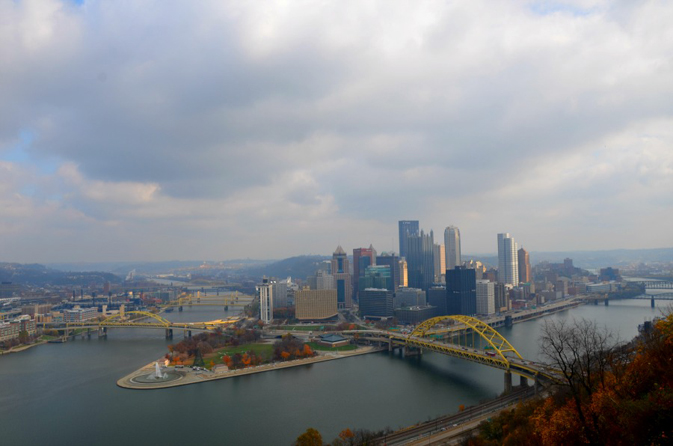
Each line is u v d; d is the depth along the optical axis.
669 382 111.00
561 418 124.31
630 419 101.62
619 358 147.25
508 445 163.12
